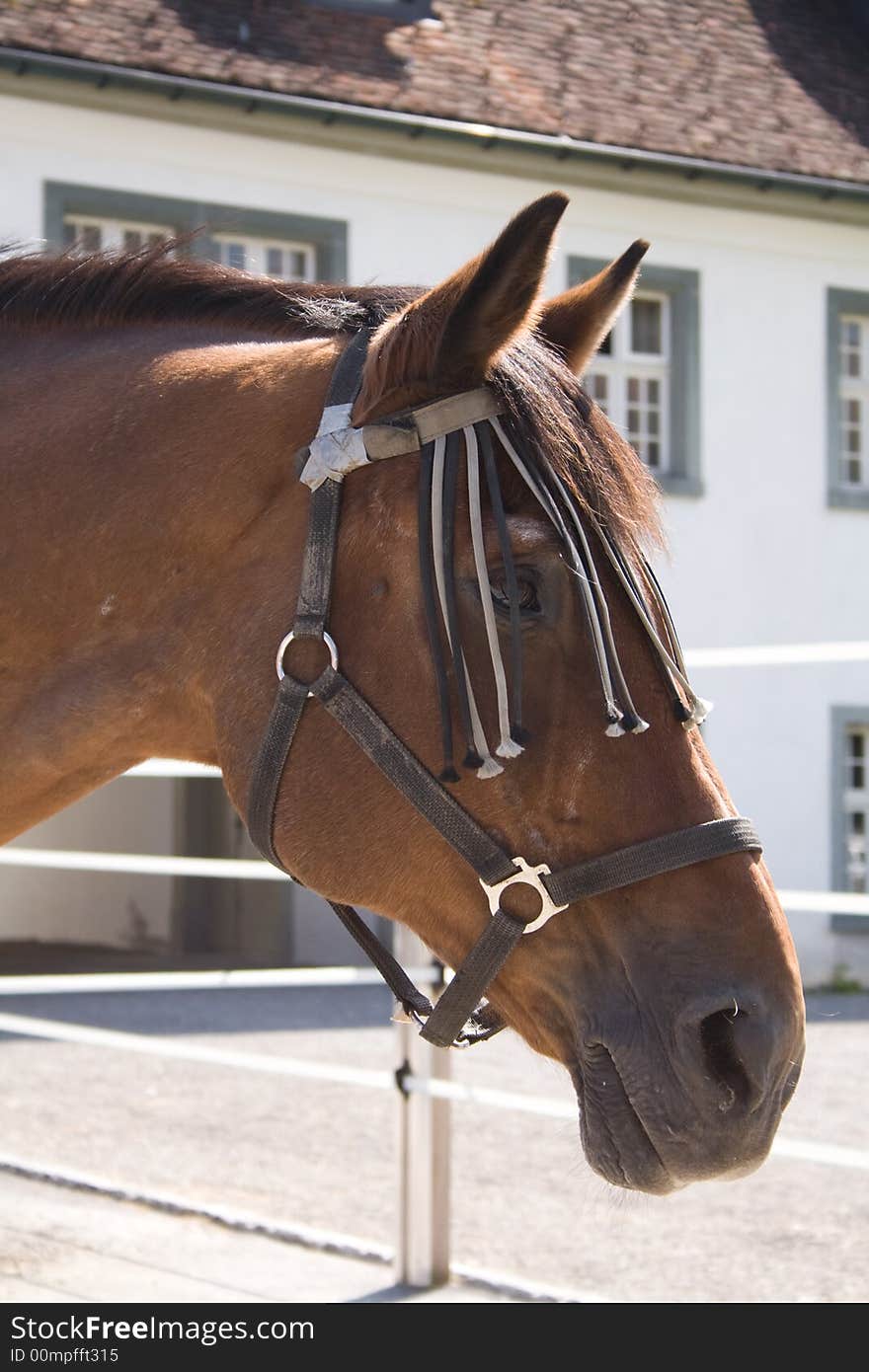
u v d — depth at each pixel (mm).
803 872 14734
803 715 14906
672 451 14797
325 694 2025
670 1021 1904
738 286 14945
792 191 14805
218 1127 7160
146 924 16250
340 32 13875
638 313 14891
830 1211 5773
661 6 16219
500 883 1971
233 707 2104
